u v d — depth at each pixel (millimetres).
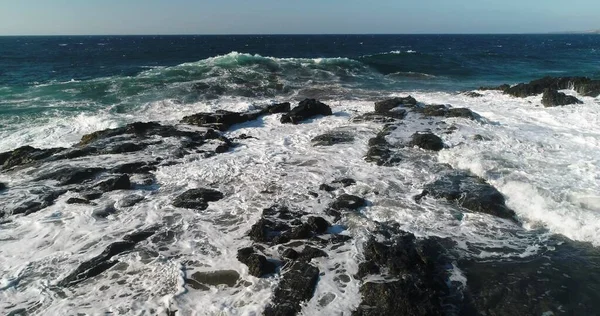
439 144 11570
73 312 5543
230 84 21984
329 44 87625
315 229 7414
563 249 7121
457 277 6359
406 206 8508
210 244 7188
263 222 7625
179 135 12766
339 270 6398
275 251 6930
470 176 9828
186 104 18062
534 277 6367
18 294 5914
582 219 7613
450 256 6895
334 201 8602
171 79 22406
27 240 7273
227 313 5492
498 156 10609
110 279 6246
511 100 18484
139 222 7902
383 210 8336
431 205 8562
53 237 7367
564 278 6348
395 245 6934
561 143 11727
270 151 11812
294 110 15164
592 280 6297
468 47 80688
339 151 11703
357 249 6941
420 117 14531
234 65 26469
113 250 6957
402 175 9969
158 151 11469
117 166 10328
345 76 26672
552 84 19516
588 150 11156
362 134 13172
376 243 6883
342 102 18812
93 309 5594
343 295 5844
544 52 64500
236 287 6039
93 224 7812
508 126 13641
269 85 22375
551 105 16516
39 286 6094
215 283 6129
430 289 5902
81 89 20078
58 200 8711
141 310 5555
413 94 21047
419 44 93625
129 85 20875
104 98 18641
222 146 11938
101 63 39500
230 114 14609
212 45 82375
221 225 7832
